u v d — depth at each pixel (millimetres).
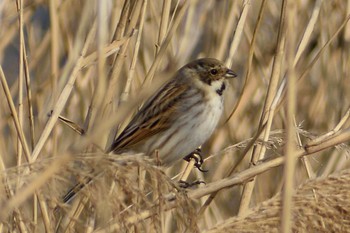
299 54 11039
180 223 8312
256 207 9016
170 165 12625
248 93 15406
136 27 11719
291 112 7668
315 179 9070
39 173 7598
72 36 13914
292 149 7621
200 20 14258
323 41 15156
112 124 6793
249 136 15367
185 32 12922
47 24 15273
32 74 14969
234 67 15688
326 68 15344
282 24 10859
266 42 15750
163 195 8133
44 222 9500
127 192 7836
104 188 7672
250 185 10922
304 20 15008
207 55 14492
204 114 12477
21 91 10930
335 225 8812
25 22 14375
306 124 15438
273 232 8812
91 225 9148
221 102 12711
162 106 12328
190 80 12562
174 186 8211
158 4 14328
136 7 11094
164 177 8055
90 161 7625
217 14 14570
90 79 14219
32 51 14344
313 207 8859
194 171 15195
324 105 15422
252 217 8898
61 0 14055
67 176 7648
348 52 15125
